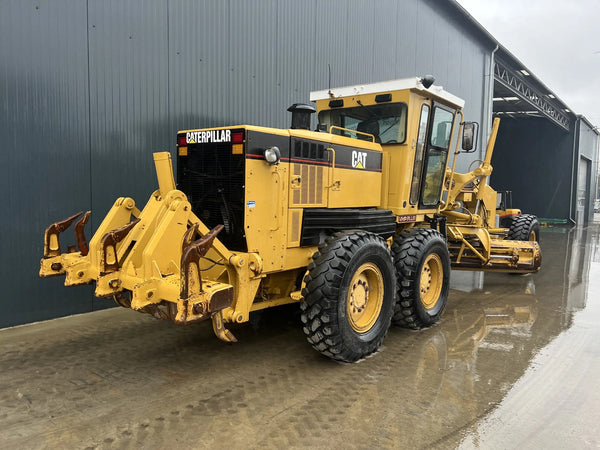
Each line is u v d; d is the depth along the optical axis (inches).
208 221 141.7
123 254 130.7
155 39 200.8
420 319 173.6
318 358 146.2
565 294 242.5
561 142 862.5
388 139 184.4
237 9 238.1
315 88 297.7
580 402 118.9
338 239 139.7
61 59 171.3
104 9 182.4
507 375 134.9
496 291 249.4
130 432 101.5
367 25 347.3
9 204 162.9
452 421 108.0
